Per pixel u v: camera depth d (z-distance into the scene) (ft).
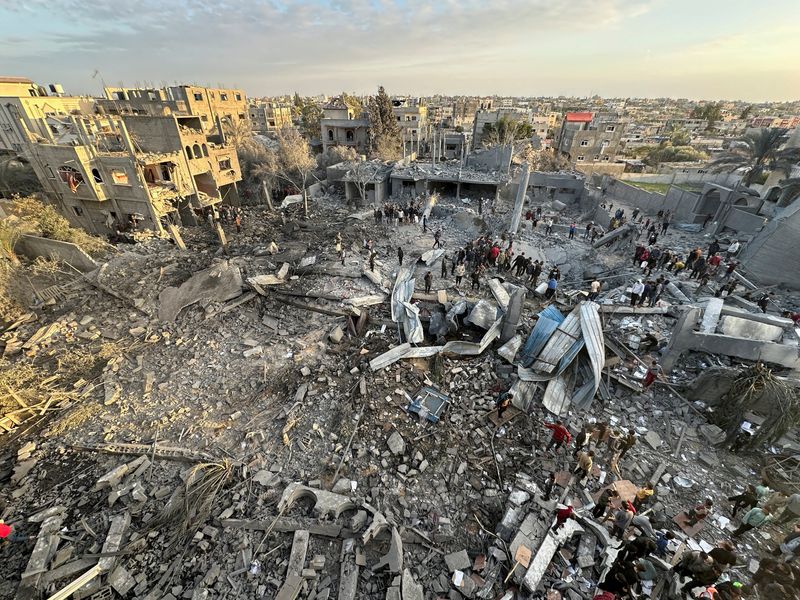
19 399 52.49
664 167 196.65
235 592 31.53
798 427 42.55
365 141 189.67
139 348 62.54
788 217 66.59
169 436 47.09
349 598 30.86
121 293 75.20
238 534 35.60
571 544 34.19
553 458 41.91
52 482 42.01
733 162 144.25
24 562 34.47
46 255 86.69
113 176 100.89
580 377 50.93
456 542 35.04
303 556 33.45
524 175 98.89
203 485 39.83
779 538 34.01
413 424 46.78
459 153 204.23
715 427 43.96
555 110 468.75
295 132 182.91
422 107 227.20
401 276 76.69
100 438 47.14
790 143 124.88
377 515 35.96
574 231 103.24
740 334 48.65
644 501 36.81
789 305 62.28
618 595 29.89
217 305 69.97
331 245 93.97
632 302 62.44
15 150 111.65
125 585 32.30
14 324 68.59
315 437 45.55
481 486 39.73
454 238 102.17
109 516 37.96
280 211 129.70
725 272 73.46
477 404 49.06
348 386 52.70
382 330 63.46
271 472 41.50
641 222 107.76
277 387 53.72
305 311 69.10
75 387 55.52
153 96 174.60
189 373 57.16
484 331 61.72
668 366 50.65
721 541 34.04
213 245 101.40
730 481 39.37
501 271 80.59
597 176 155.22
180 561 33.83
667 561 32.12
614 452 42.01
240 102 212.02
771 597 29.76
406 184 140.77
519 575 31.68
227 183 132.46
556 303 67.82
